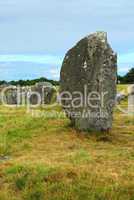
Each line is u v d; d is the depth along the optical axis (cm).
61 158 2012
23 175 1742
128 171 1822
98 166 1888
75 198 1586
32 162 1905
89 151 2192
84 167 1838
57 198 1592
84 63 2569
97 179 1698
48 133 2522
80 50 2594
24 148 2261
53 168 1786
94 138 2462
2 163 1950
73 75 2608
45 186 1658
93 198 1579
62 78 2659
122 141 2456
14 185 1709
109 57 2561
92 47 2558
